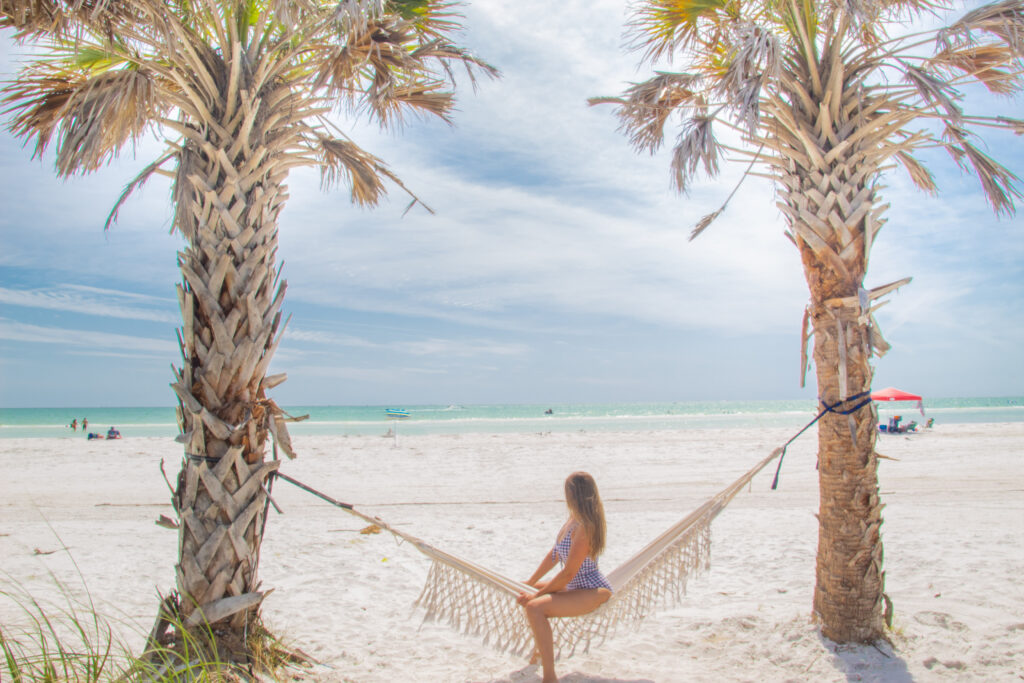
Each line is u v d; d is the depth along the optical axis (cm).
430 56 407
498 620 361
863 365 388
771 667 363
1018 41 341
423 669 376
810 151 396
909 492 1028
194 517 336
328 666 375
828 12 395
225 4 353
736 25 365
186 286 349
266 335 358
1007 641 386
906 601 470
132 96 331
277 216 377
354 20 335
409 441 2448
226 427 338
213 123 350
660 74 453
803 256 416
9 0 304
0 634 262
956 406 8225
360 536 755
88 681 263
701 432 2777
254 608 358
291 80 398
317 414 8056
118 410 11725
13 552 670
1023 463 1420
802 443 2123
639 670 369
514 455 1836
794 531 747
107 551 682
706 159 385
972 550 621
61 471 1506
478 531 791
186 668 282
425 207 486
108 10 314
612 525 826
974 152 392
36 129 390
